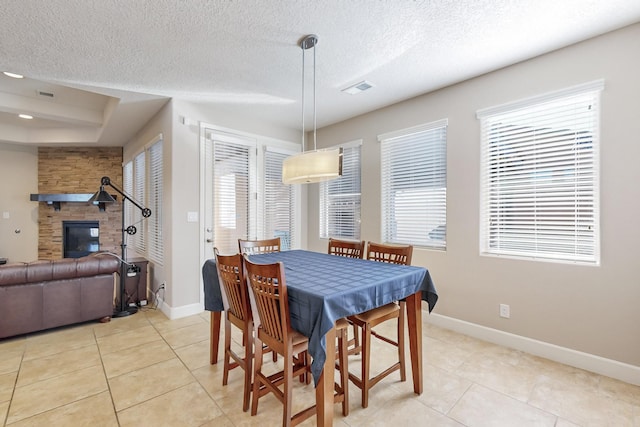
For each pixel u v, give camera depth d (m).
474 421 1.71
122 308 3.47
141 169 4.60
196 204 3.51
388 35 2.15
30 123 5.12
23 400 1.88
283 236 4.44
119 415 1.75
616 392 1.96
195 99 3.36
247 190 4.01
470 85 2.86
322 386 1.46
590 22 2.01
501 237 2.72
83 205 5.91
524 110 2.56
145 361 2.38
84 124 4.59
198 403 1.87
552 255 2.43
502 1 1.80
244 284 1.85
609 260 2.15
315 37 2.17
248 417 1.75
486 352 2.53
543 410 1.80
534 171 2.52
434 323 3.14
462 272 2.93
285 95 3.25
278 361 2.44
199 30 2.07
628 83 2.07
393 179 3.58
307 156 2.11
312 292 1.52
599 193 2.19
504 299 2.65
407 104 3.38
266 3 1.80
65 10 1.83
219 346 2.68
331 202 4.38
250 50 2.34
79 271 2.98
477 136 2.82
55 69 2.62
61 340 2.75
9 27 2.00
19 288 2.71
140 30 2.06
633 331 2.06
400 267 2.18
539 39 2.21
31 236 5.79
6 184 5.61
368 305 1.65
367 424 1.69
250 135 4.02
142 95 3.22
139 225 4.68
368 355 1.85
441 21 1.99
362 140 3.89
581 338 2.26
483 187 2.81
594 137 2.23
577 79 2.26
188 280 3.44
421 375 1.97
